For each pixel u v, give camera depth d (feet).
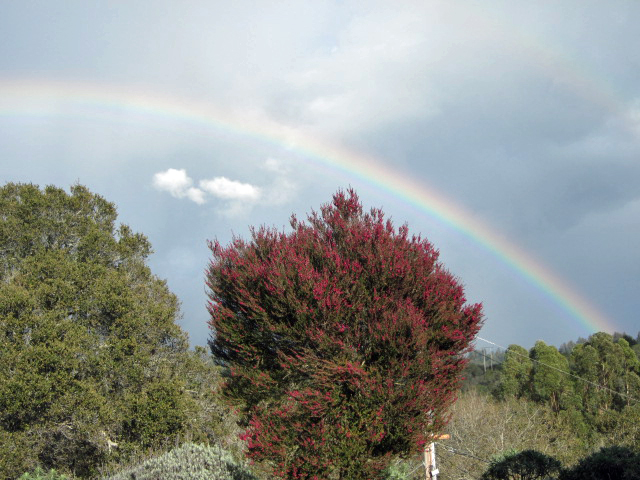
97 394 63.98
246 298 29.45
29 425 59.47
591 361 103.09
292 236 32.24
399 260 29.14
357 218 32.83
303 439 26.25
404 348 26.55
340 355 27.48
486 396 86.43
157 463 31.86
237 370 29.89
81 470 65.67
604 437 77.25
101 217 90.22
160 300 87.04
